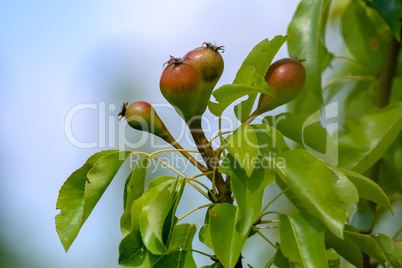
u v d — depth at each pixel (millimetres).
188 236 655
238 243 613
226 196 646
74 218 658
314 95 774
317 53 776
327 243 654
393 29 774
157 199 621
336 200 610
